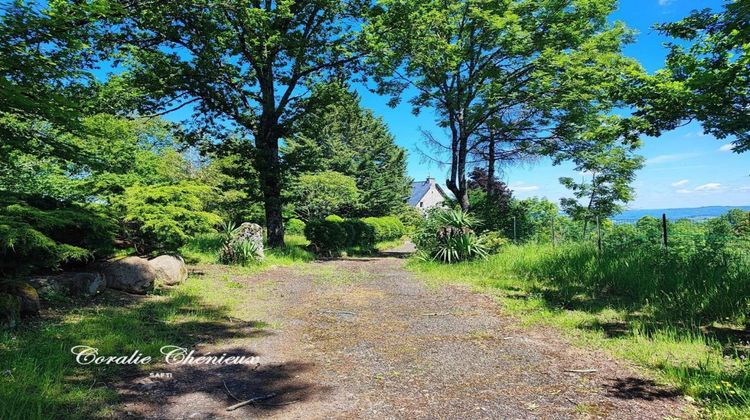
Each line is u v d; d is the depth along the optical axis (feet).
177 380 13.25
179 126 53.31
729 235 27.66
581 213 65.31
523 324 20.11
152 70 47.44
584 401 11.76
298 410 11.48
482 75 60.34
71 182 38.50
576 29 55.16
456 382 13.37
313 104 55.36
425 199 222.69
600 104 57.36
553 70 55.77
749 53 18.67
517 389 12.71
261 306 24.27
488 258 41.16
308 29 55.01
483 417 10.94
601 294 25.34
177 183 33.24
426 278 35.88
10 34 18.37
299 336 18.61
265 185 54.08
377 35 51.01
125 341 16.05
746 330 17.74
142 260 25.23
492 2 53.78
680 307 20.89
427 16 52.21
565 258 32.04
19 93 17.40
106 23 38.83
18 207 19.13
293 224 96.43
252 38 48.03
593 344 16.75
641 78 23.95
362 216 144.66
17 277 19.61
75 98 24.49
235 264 39.27
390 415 11.14
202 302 23.94
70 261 23.49
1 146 20.71
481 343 17.38
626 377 13.50
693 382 12.50
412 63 58.80
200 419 10.82
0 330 15.15
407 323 20.81
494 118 62.95
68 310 19.04
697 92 21.61
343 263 50.39
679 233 30.58
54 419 10.11
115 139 39.09
